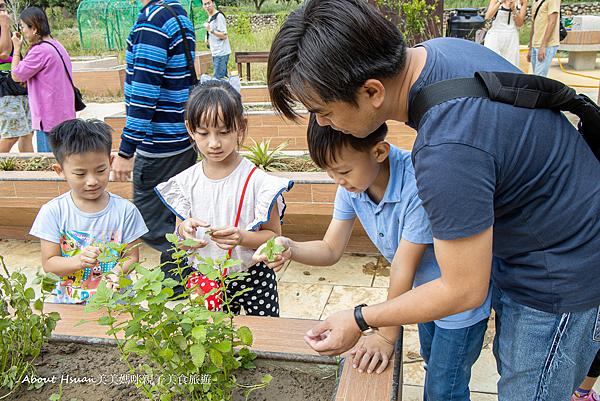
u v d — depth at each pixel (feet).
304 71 3.39
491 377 7.47
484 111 3.46
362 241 11.74
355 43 3.27
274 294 7.20
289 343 4.91
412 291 3.93
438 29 20.52
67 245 6.67
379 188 5.07
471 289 3.57
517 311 4.35
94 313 5.65
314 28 3.36
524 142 3.57
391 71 3.47
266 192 6.60
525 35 48.62
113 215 6.81
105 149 6.41
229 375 4.56
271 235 6.75
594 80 30.68
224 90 6.46
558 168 3.71
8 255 12.35
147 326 4.25
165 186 6.95
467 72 3.67
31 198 11.97
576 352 4.23
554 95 3.63
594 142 4.14
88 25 48.88
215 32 28.37
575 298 3.94
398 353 4.69
